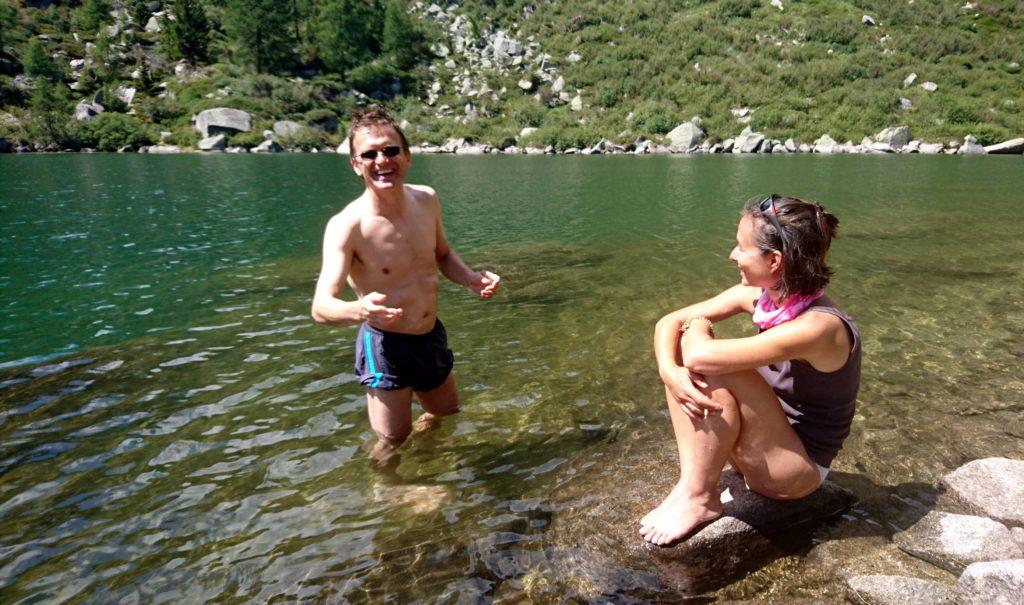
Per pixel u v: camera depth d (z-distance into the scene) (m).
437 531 2.50
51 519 2.60
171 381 4.00
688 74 51.00
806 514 2.51
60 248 8.70
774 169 24.61
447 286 6.37
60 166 25.88
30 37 54.78
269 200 14.75
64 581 2.23
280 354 4.46
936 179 19.50
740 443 2.40
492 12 66.38
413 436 3.29
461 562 2.31
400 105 53.25
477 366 4.20
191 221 11.38
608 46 57.75
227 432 3.34
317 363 4.29
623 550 2.36
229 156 35.75
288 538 2.47
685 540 2.38
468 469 2.96
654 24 59.81
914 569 2.23
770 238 2.17
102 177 20.59
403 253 3.14
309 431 3.34
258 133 43.50
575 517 2.57
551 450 3.12
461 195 16.41
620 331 4.85
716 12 60.47
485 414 3.52
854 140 39.19
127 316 5.44
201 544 2.44
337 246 2.96
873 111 41.56
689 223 10.84
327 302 2.71
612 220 11.45
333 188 17.66
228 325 5.15
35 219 11.34
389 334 3.18
